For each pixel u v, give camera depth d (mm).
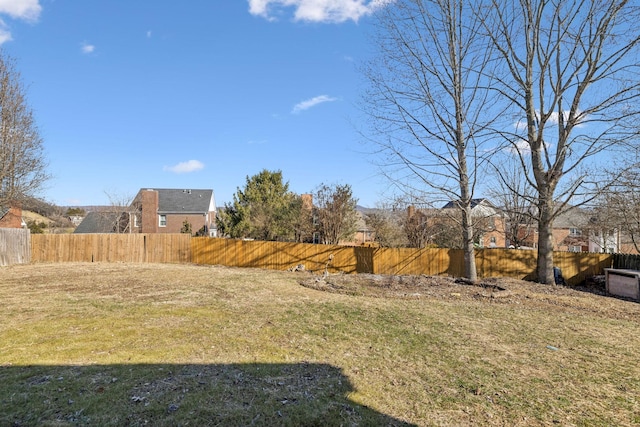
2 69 19812
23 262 18344
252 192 26391
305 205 22797
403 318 7242
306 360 4840
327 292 10242
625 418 3512
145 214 39719
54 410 3328
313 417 3340
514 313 7922
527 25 11531
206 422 3184
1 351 4938
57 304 8203
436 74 11797
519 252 15672
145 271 14672
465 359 5043
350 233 20875
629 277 10969
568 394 4012
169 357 4785
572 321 7363
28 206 22875
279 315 7355
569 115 11609
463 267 15750
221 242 18312
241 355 4953
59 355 4793
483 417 3488
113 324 6449
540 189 12344
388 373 4488
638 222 16000
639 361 5098
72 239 19422
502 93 12008
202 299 8938
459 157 11828
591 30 10734
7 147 19969
